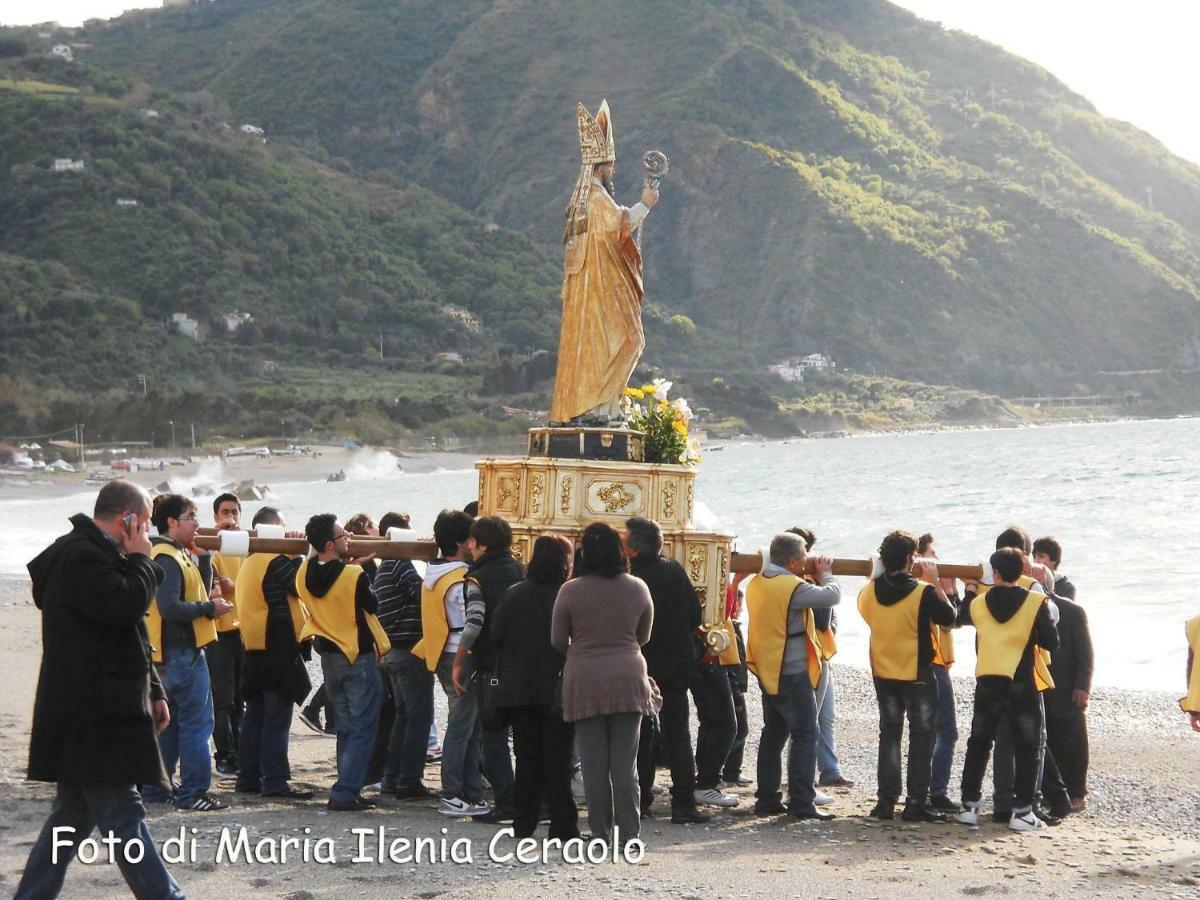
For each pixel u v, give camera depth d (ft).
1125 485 230.27
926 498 216.95
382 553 33.83
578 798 35.88
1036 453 400.67
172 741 33.91
